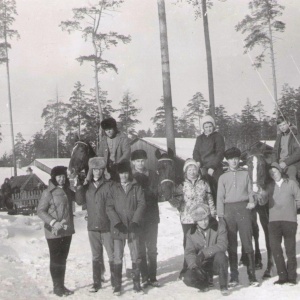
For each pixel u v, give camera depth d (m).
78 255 10.93
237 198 8.29
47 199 7.82
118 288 7.82
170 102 17.11
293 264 8.12
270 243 8.25
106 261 10.36
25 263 9.77
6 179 26.27
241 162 10.02
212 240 7.94
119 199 8.05
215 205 8.93
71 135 59.69
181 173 9.20
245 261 9.09
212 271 8.00
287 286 7.94
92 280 8.84
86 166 9.34
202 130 9.91
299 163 9.93
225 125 74.19
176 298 7.60
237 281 8.16
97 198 8.05
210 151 9.64
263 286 8.05
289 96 57.56
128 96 62.12
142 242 8.27
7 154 96.62
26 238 11.53
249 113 74.62
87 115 58.94
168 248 11.71
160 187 8.33
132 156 8.64
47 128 64.31
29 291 7.87
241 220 8.23
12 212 23.81
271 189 8.25
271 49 32.38
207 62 30.80
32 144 91.12
